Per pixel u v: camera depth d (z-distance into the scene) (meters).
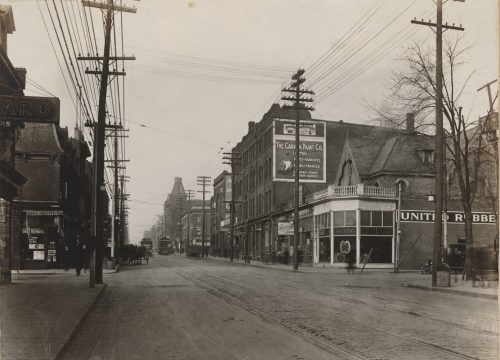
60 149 34.59
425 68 25.27
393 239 40.53
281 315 13.06
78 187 45.56
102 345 9.17
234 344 9.26
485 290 19.80
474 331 10.74
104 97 22.50
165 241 109.19
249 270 37.78
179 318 12.49
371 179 44.94
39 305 13.73
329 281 26.47
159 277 28.66
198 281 25.45
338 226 40.78
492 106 24.22
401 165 43.47
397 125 27.67
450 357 8.22
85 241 32.19
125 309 14.20
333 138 56.62
